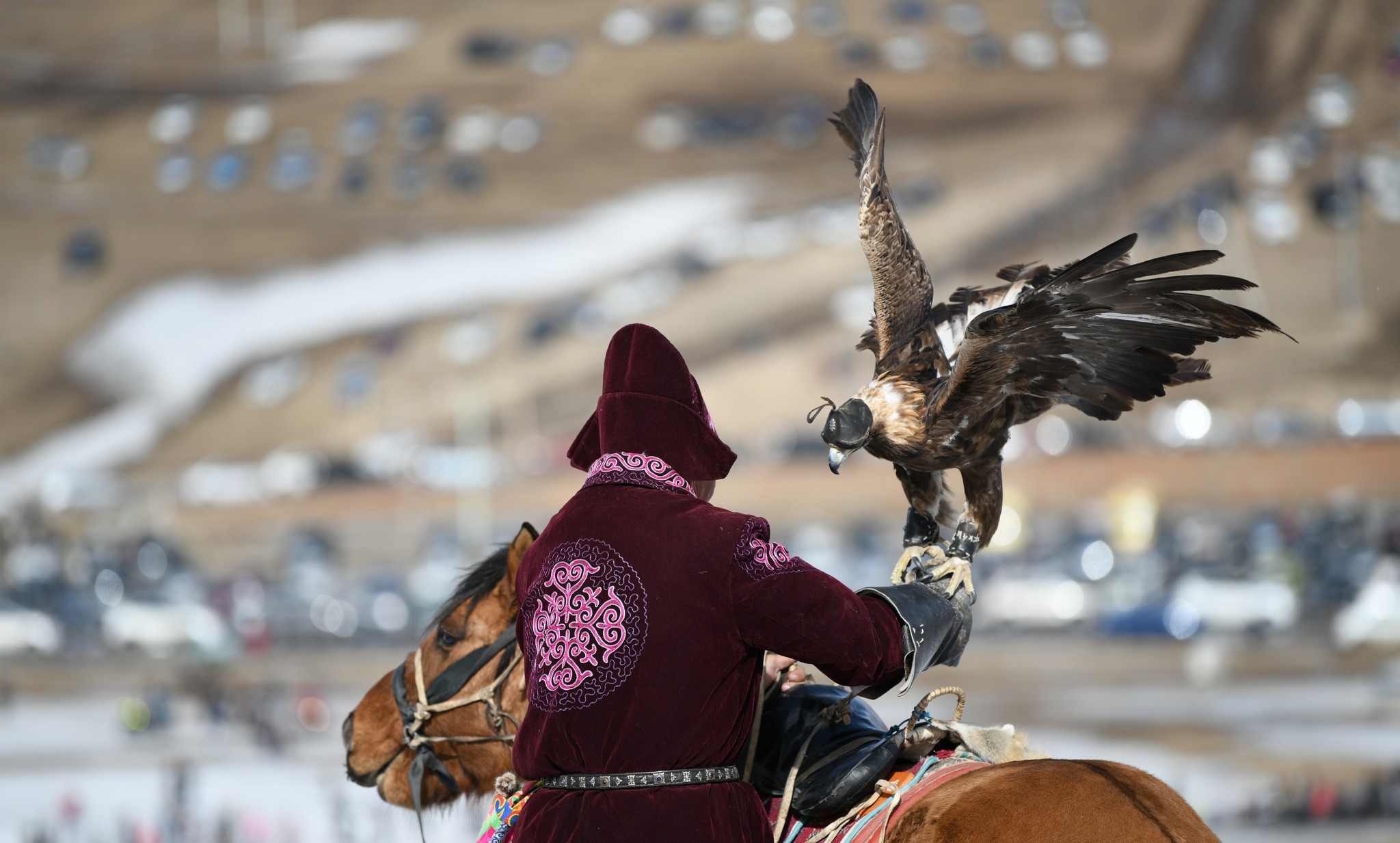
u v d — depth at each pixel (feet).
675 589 8.19
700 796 8.11
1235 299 191.62
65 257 260.83
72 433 238.27
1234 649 95.66
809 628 8.09
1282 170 249.34
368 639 120.37
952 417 8.67
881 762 8.67
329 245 263.70
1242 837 39.55
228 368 246.27
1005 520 151.12
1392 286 225.35
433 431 226.99
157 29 308.81
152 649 107.24
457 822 38.32
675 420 8.72
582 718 8.20
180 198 270.67
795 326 229.45
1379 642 92.38
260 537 190.29
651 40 303.07
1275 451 168.04
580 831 8.07
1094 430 180.75
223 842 39.91
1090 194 247.70
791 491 179.01
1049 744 58.49
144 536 182.19
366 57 302.25
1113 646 100.89
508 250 257.96
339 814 39.60
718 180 268.41
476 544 182.19
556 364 236.63
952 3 304.30
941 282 231.50
